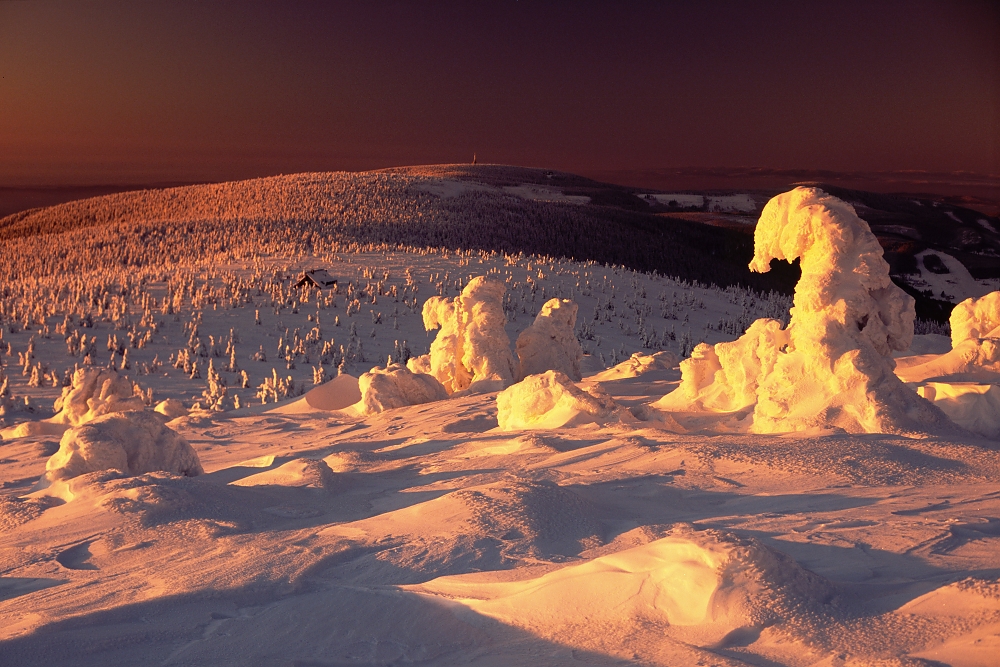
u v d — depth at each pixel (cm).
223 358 6462
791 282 17938
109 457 1034
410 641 400
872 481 769
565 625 399
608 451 998
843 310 1189
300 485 879
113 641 404
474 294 2530
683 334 8081
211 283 9450
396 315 8269
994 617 342
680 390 1595
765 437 1003
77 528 675
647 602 401
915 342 2316
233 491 788
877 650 336
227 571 524
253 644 398
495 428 1611
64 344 6644
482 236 17925
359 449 1466
